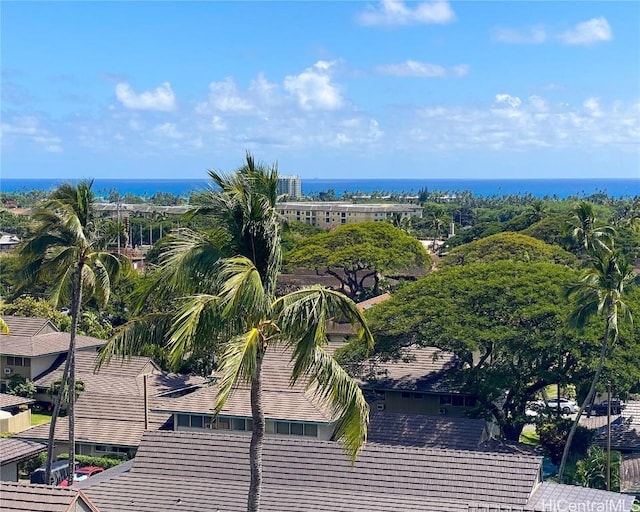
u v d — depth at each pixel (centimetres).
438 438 4203
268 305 1789
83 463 4378
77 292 3572
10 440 3881
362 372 5081
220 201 1836
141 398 4903
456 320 4547
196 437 3297
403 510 2809
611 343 4338
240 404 4259
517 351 4394
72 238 3531
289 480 3061
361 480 3003
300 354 1794
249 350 1692
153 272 2048
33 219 3612
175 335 1670
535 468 2894
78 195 3559
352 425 1862
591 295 4216
